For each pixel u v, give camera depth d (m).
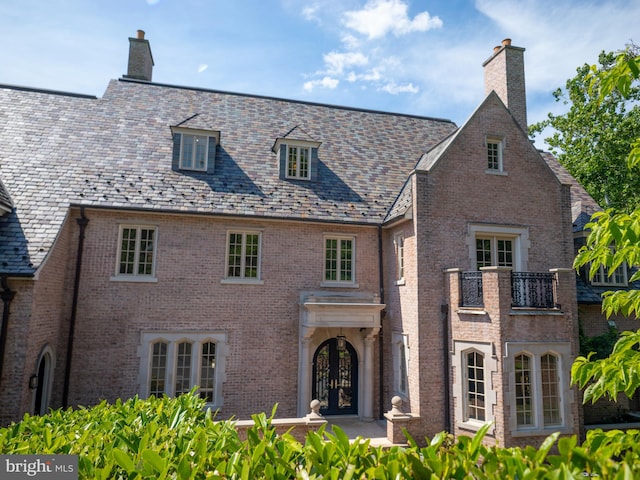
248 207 14.72
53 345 12.51
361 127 20.05
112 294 13.46
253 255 14.96
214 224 14.59
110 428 5.92
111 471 4.31
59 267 12.59
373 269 15.79
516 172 15.20
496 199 14.83
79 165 14.40
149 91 18.69
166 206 13.90
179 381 13.80
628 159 6.39
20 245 11.52
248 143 17.23
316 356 15.37
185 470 3.83
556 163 21.02
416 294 13.72
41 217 12.48
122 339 13.37
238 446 4.73
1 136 14.64
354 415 15.37
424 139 20.48
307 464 4.12
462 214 14.43
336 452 4.22
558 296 12.91
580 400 13.04
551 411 12.43
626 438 4.13
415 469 3.47
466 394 12.92
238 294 14.48
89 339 13.09
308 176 16.41
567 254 15.17
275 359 14.51
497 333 12.16
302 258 15.21
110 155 15.09
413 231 14.14
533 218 15.08
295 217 14.87
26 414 6.50
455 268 13.61
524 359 12.47
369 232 15.94
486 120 15.23
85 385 12.91
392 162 18.45
